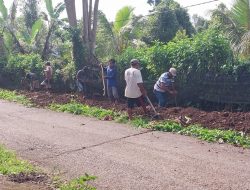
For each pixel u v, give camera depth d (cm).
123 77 1466
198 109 1191
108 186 643
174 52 1301
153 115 1090
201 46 1230
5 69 2077
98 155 809
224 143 859
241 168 698
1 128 1083
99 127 1055
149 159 769
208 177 661
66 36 1766
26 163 764
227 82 1188
